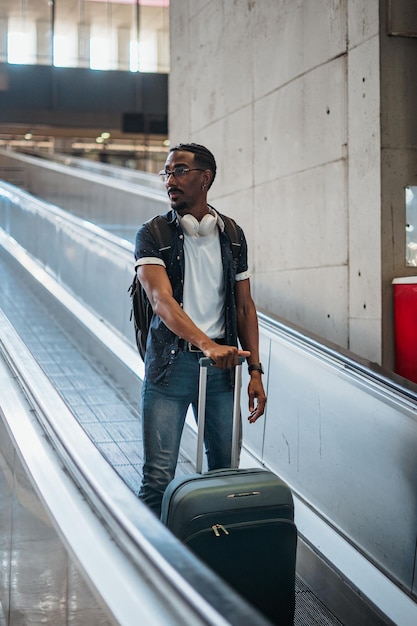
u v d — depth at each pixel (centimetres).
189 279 272
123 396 558
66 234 860
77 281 809
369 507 315
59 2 2056
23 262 909
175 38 773
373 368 323
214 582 134
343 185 484
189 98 741
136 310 286
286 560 243
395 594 284
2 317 458
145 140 2198
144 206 1063
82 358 654
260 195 601
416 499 285
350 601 298
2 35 2028
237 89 639
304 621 299
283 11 558
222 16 665
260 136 599
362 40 461
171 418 274
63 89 2044
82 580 164
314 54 517
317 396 362
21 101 2027
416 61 453
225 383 279
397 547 295
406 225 450
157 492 272
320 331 512
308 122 526
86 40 2064
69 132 2147
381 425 310
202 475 248
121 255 663
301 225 538
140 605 138
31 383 305
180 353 271
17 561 244
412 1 448
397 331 441
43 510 204
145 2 2089
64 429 238
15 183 1667
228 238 278
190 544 232
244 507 238
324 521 344
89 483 191
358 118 466
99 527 174
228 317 278
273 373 407
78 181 1355
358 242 466
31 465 222
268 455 406
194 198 272
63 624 181
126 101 2070
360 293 464
